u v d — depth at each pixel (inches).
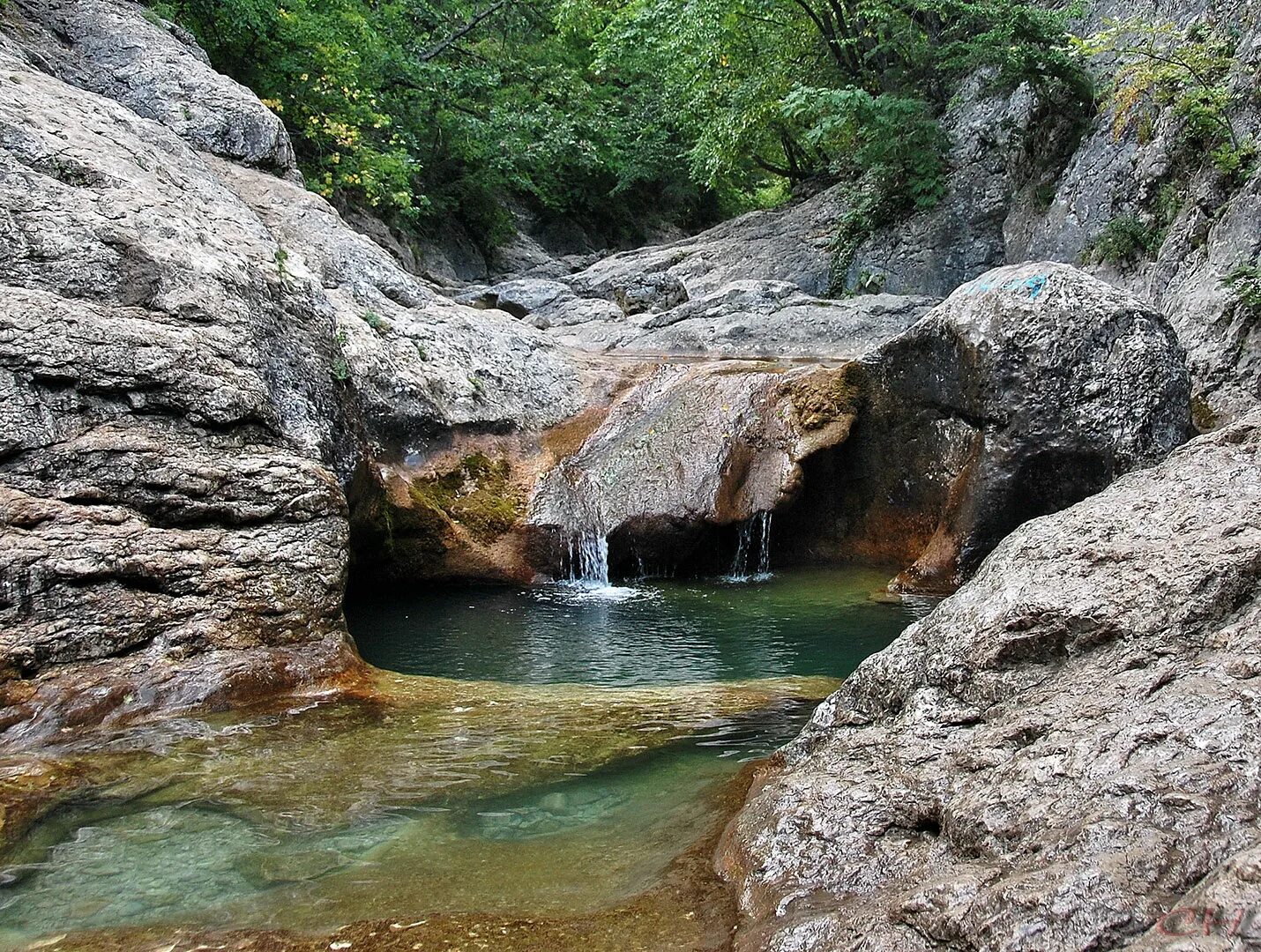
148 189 261.7
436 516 313.0
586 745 160.7
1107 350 283.6
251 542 202.2
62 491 186.9
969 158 661.3
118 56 427.8
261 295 263.9
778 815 111.1
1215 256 388.2
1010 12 561.0
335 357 293.0
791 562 343.3
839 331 525.3
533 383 385.1
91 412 198.5
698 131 877.8
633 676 221.5
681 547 326.0
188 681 177.6
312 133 574.2
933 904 82.1
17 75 284.5
